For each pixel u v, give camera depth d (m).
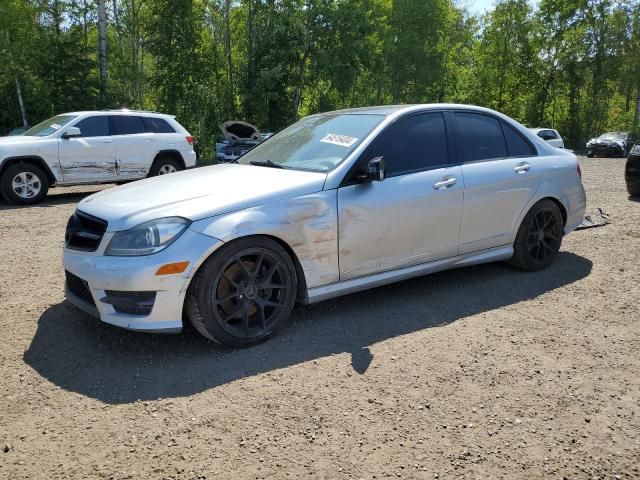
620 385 3.16
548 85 41.28
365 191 3.99
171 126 11.95
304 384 3.12
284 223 3.61
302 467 2.42
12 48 21.56
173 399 2.96
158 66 29.58
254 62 31.28
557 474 2.40
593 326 4.00
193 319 3.44
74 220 3.72
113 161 10.88
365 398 2.98
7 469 2.39
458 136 4.68
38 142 10.00
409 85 40.19
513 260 5.22
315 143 4.43
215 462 2.45
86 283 3.50
